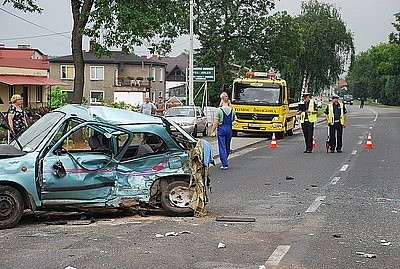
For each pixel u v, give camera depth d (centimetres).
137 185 1048
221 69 5578
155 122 1067
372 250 838
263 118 3378
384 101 12862
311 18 6975
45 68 5309
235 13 5303
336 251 830
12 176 966
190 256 797
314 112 2439
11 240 888
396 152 2441
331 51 6912
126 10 2659
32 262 762
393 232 955
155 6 2834
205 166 1080
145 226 993
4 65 4856
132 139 1046
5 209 969
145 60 7881
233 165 1969
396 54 8062
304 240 895
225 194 1341
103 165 1026
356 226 998
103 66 7544
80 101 2864
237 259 783
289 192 1372
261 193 1355
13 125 1434
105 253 810
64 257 788
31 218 1068
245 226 995
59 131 1019
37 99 5281
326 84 7119
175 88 9169
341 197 1301
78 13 2825
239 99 3409
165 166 1065
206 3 5356
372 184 1507
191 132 3262
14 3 2981
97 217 1078
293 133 3988
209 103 5691
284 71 6097
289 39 5516
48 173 987
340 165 1955
